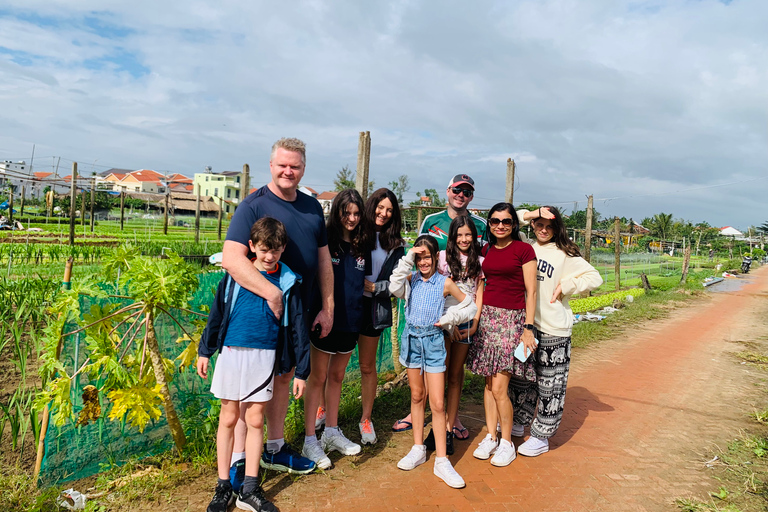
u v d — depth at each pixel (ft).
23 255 39.96
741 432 15.51
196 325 12.18
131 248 11.87
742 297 64.80
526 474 12.27
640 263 110.73
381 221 13.08
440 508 10.51
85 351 11.02
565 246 12.76
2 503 9.49
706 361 25.89
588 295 54.90
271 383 10.09
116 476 10.87
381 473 11.99
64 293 10.47
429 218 16.08
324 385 14.28
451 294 12.29
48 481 10.27
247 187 44.98
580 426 15.67
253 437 10.11
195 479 11.03
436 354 11.94
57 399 9.81
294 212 10.97
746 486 11.84
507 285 12.44
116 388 10.55
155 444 11.94
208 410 13.06
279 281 10.28
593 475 12.31
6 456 11.63
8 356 17.69
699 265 139.03
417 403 12.43
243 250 10.10
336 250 12.49
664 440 14.78
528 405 14.17
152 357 10.89
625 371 23.04
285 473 11.68
